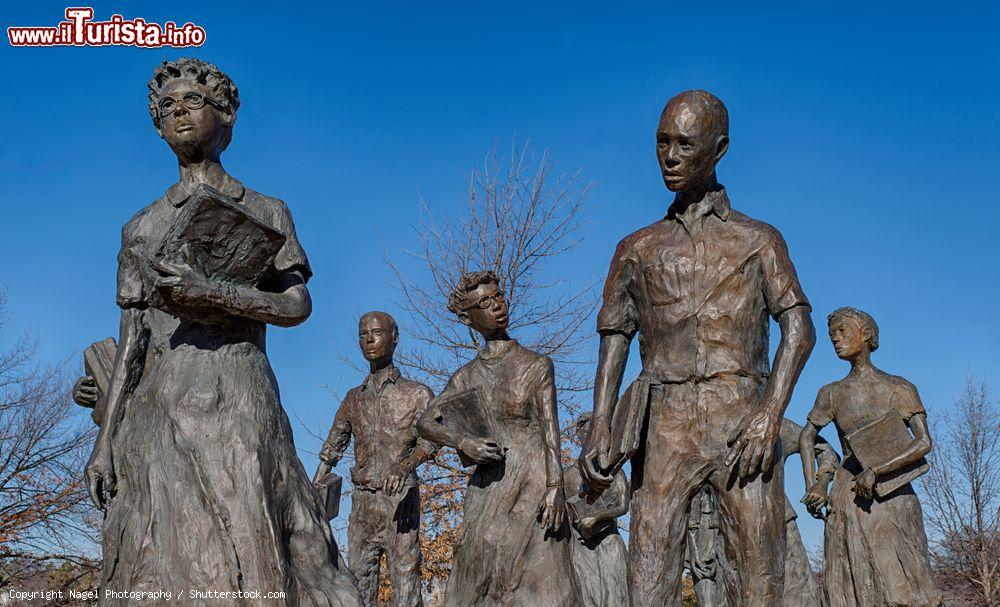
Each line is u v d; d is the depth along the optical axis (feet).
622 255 22.86
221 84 21.24
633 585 21.53
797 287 21.63
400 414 37.78
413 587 37.06
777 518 21.16
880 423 32.45
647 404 22.02
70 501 80.53
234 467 18.93
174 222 19.56
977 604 88.63
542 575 28.04
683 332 21.89
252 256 19.13
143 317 20.70
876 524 32.73
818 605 35.73
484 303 29.22
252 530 18.67
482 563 28.30
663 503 21.48
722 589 21.63
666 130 21.98
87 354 21.27
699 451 21.45
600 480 22.18
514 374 28.99
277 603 18.48
